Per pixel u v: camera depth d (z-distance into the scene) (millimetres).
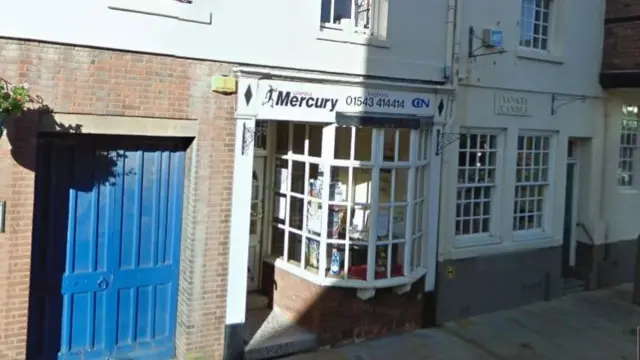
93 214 7832
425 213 10242
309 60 8797
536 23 11875
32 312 7559
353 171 9375
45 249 7598
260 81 8375
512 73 11203
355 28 9414
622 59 12477
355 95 9141
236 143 8320
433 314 10461
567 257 13055
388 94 9477
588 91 12594
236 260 8438
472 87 10680
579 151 13047
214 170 8188
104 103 7414
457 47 10312
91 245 7855
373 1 9500
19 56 6895
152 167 8156
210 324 8328
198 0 7871
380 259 9664
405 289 9758
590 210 13031
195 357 8266
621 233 13594
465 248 10844
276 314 9883
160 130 7801
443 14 10180
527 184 11906
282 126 10133
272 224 10367
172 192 8297
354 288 9352
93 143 7770
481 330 10461
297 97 8672
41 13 6938
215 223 8258
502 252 11391
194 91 7977
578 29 12273
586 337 10422
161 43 7672
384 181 9633
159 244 8289
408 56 9781
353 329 9547
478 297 11109
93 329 7957
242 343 8594
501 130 11312
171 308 8422
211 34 8016
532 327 10766
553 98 11961
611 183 13312
